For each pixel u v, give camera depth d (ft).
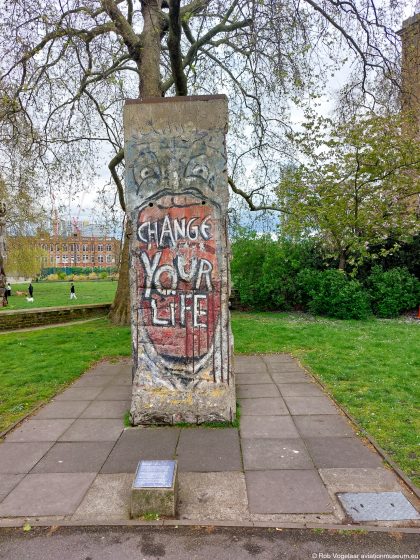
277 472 12.69
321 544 9.56
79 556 9.37
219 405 16.37
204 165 16.31
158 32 34.35
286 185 46.06
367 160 42.22
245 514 10.65
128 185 16.65
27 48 29.19
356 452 13.91
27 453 14.28
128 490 11.90
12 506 11.22
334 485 11.90
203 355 16.46
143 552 9.45
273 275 49.03
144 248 16.57
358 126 42.29
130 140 16.56
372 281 46.26
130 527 10.30
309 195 46.42
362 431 15.38
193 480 12.33
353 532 9.90
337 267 50.19
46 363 26.43
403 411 17.17
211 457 13.73
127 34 34.35
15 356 28.78
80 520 10.58
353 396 19.06
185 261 16.43
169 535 9.98
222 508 10.92
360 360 25.36
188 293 16.44
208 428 16.07
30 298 83.30
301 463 13.23
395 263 49.21
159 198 16.48
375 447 14.12
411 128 44.09
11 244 96.94
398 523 10.20
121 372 24.89
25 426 16.69
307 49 30.17
